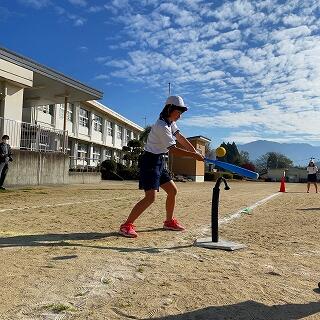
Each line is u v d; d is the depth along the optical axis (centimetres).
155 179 534
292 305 293
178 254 441
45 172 1698
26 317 250
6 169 1320
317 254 473
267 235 601
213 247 485
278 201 1339
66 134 1867
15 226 589
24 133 1599
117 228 604
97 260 395
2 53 1480
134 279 338
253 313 274
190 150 572
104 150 4044
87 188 1645
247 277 360
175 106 533
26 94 2144
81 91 2034
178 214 815
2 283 313
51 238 504
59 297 287
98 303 279
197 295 304
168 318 259
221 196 1505
